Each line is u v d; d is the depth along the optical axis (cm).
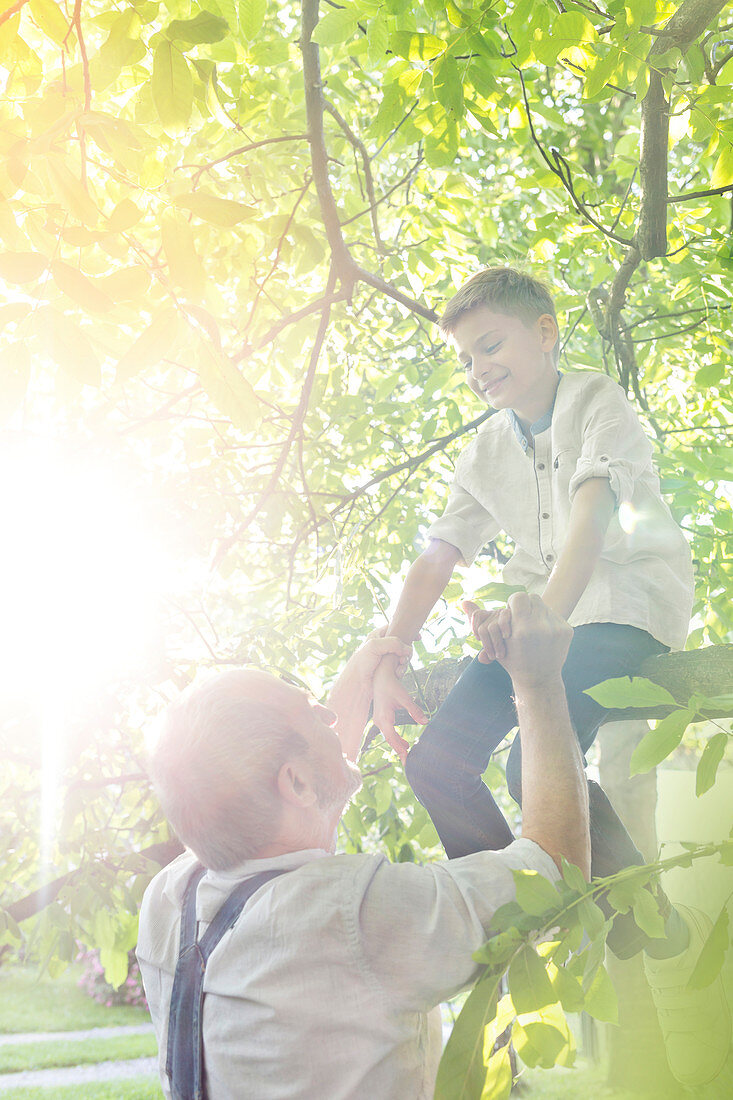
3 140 143
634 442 192
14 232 147
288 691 129
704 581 347
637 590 182
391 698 189
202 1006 120
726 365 376
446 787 182
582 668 175
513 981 107
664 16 212
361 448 386
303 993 112
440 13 236
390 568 371
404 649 195
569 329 392
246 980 115
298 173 296
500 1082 111
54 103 143
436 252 370
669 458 325
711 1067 110
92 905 230
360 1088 110
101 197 186
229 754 120
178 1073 122
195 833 122
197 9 204
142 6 149
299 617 284
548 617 123
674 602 186
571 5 205
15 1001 1017
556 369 205
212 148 265
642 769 109
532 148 443
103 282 144
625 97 555
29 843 249
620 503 181
